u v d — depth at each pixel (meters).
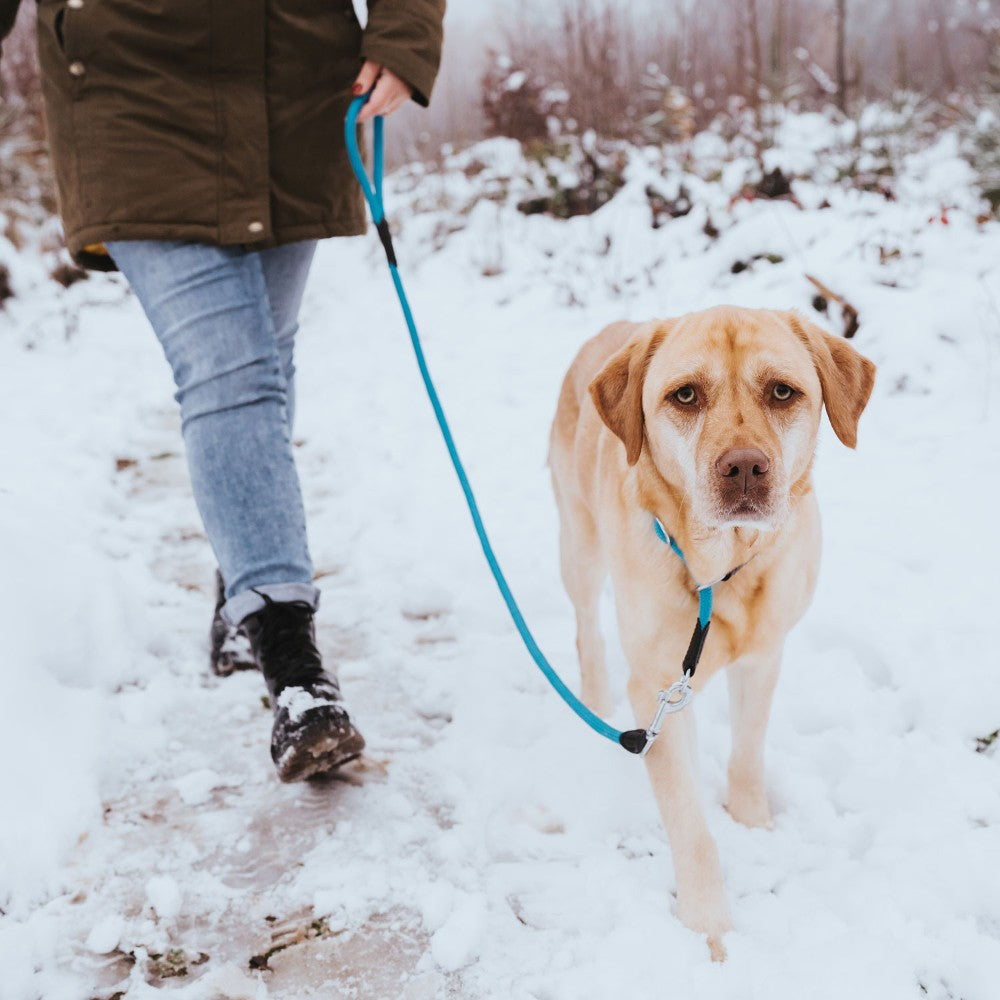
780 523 1.66
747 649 1.83
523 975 1.61
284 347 2.52
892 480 3.29
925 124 8.23
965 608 2.53
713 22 11.75
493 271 7.21
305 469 4.28
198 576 3.23
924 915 1.65
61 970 1.66
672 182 6.92
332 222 2.32
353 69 2.29
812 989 1.50
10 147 7.96
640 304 5.50
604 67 9.41
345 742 2.02
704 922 1.67
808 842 1.93
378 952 1.69
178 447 4.51
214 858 1.94
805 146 7.45
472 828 1.99
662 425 1.78
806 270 4.66
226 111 2.11
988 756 2.06
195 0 2.05
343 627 2.90
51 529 3.19
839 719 2.28
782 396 1.76
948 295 4.16
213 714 2.46
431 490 3.85
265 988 1.62
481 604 2.94
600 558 2.37
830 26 12.13
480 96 11.66
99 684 2.49
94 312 7.01
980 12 10.68
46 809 1.98
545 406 4.64
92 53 2.05
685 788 1.75
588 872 1.83
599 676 2.41
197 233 2.10
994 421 3.50
